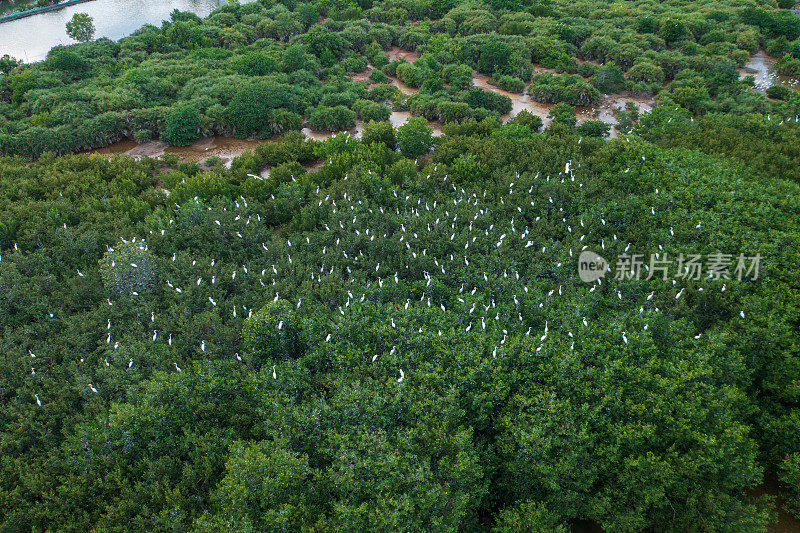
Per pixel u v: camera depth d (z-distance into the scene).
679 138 36.56
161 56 58.38
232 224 28.95
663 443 17.23
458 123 43.72
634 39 59.91
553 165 33.91
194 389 18.75
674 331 20.91
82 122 43.00
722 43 59.12
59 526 15.62
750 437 19.36
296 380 18.89
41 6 80.88
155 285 25.19
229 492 15.00
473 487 16.22
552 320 22.03
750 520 15.52
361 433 16.59
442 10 73.88
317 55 59.66
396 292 24.20
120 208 31.69
